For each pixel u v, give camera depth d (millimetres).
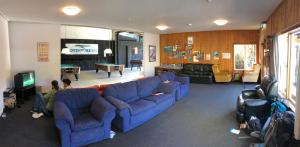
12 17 5711
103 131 3293
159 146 3137
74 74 10414
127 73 12391
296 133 2322
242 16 5914
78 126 3047
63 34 12969
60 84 7066
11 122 4219
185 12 5297
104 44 15047
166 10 5051
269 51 5664
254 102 3957
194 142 3266
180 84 6238
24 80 5840
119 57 15195
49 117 4504
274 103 3699
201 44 10039
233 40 9453
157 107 4531
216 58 9797
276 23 5035
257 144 2994
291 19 3732
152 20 6480
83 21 6535
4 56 5457
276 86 4086
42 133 3660
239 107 4125
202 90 7473
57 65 7012
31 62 6668
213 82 9266
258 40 9156
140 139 3373
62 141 2961
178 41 10594
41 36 6738
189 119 4328
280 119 2742
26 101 5883
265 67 6504
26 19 6066
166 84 5527
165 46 11039
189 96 6477
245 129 3729
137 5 4539
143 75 10523
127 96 4344
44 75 6855
